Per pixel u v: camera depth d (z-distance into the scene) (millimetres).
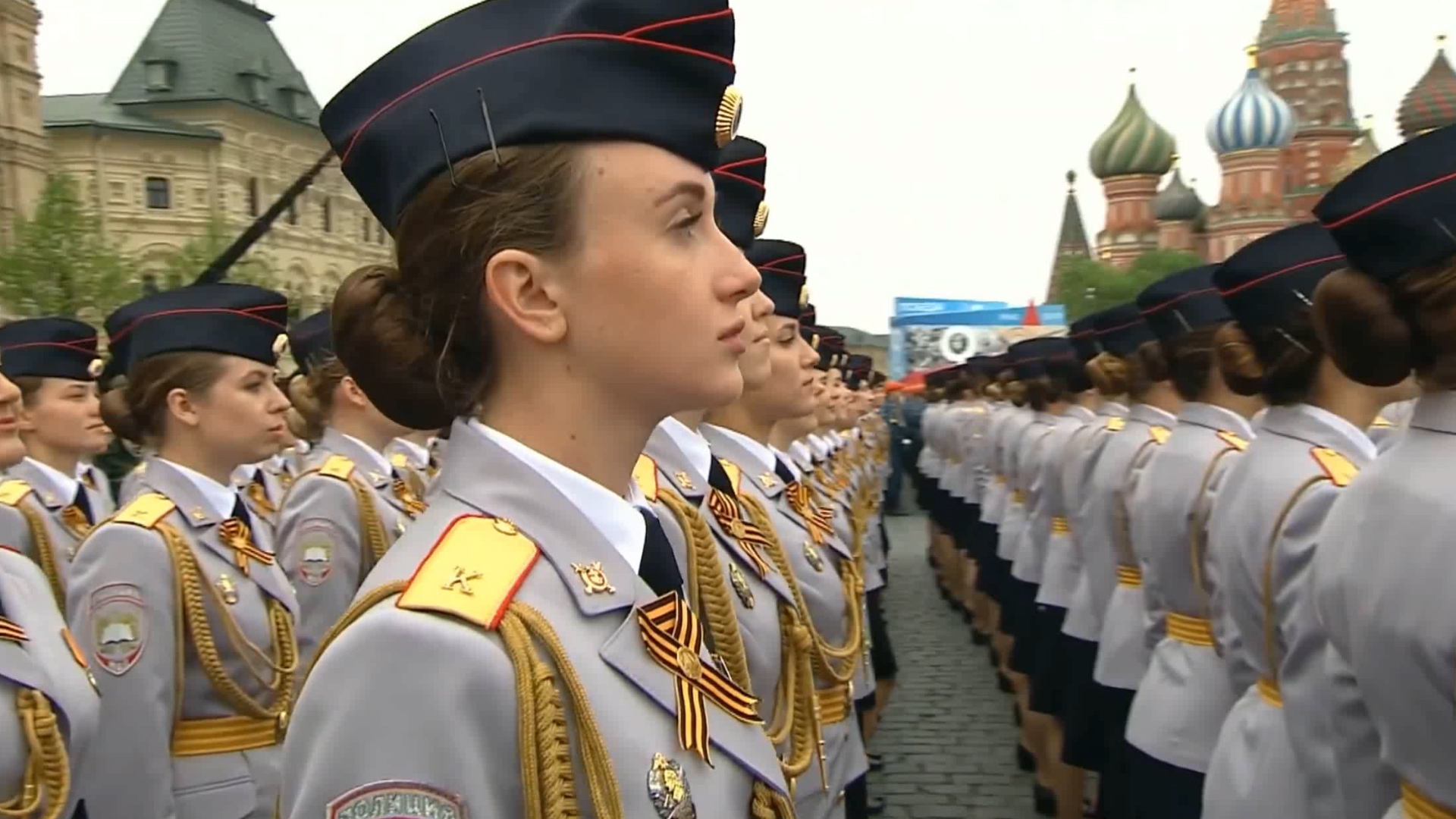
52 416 4934
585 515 1223
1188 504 3541
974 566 9859
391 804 995
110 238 31344
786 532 3154
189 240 27625
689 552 2039
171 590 2844
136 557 2807
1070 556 6066
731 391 1229
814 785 2699
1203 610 3549
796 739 2365
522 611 1098
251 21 35000
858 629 3295
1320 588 2080
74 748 2283
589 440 1225
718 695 1256
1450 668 1700
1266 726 2719
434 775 1011
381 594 1104
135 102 32844
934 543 13328
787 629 2455
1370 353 1970
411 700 1024
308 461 4695
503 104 1153
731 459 3240
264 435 3197
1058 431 6613
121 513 2930
